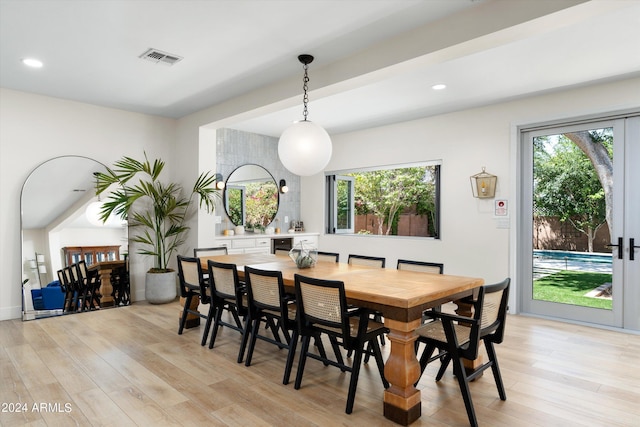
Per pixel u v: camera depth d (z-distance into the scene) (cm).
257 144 656
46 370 282
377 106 477
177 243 538
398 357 218
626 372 284
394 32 285
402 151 561
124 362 298
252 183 647
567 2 211
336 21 269
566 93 413
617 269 398
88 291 463
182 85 403
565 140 430
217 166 601
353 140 629
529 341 353
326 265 356
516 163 450
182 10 254
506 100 451
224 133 611
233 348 334
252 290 291
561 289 434
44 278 435
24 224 427
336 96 434
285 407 231
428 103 463
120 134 501
